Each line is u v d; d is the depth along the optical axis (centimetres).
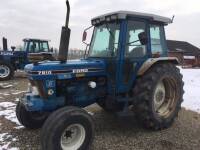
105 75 532
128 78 536
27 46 1590
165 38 600
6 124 589
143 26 548
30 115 546
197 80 1423
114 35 534
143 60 551
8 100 824
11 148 466
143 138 514
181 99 589
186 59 2864
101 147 472
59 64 475
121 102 537
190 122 620
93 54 575
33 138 511
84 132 443
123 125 581
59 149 415
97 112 669
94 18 573
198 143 502
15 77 1484
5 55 1512
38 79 454
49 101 471
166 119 557
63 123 415
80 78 505
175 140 510
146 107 522
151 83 524
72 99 503
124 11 511
